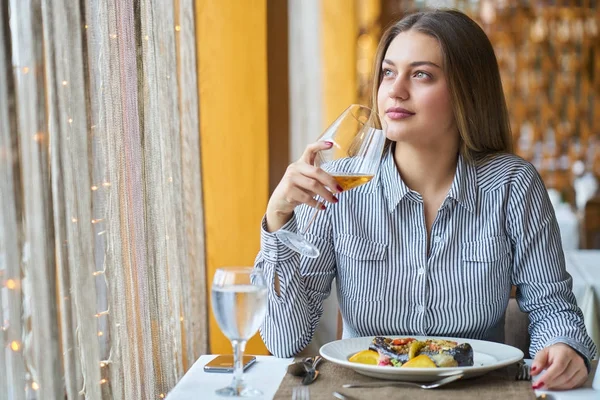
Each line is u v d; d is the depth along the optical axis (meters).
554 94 6.18
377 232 1.43
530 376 1.13
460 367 1.08
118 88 1.50
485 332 1.43
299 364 1.14
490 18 6.17
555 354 1.18
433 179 1.43
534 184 1.46
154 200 1.71
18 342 1.14
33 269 1.18
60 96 1.25
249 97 2.56
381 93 1.42
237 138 2.55
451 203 1.41
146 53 1.72
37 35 1.19
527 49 6.17
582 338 1.30
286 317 1.36
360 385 1.08
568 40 6.15
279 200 1.26
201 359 1.28
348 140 1.19
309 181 1.19
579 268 2.51
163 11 1.87
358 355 1.17
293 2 3.46
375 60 1.49
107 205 1.46
